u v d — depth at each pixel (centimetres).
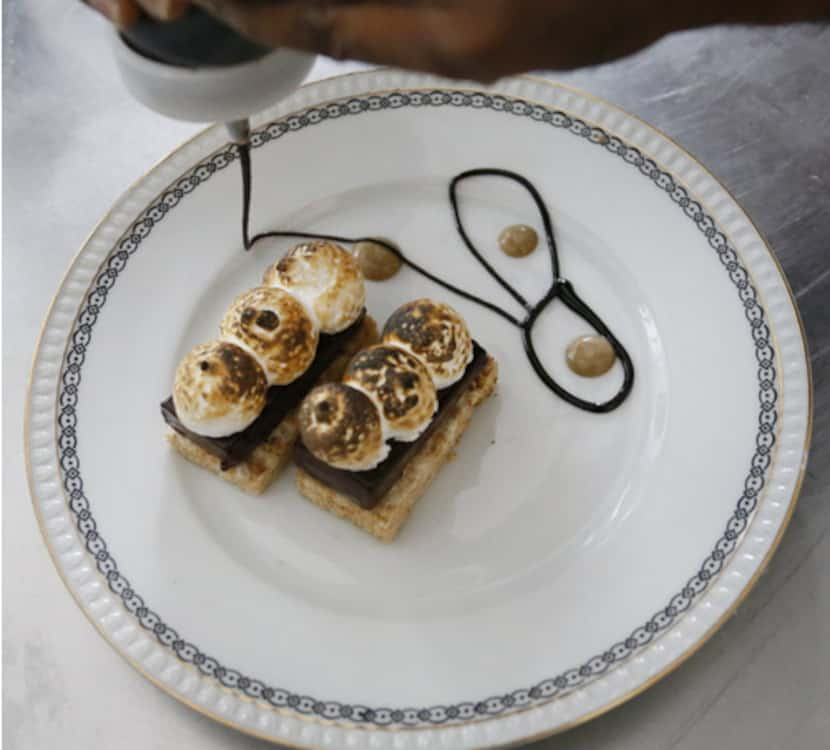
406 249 49
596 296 48
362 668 41
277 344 43
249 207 48
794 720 40
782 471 43
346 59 31
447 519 44
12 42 55
